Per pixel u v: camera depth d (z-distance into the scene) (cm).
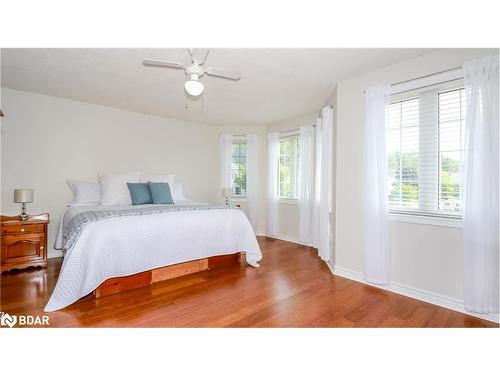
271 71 275
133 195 350
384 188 253
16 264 297
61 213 363
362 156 281
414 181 250
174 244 271
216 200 532
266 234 524
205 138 530
